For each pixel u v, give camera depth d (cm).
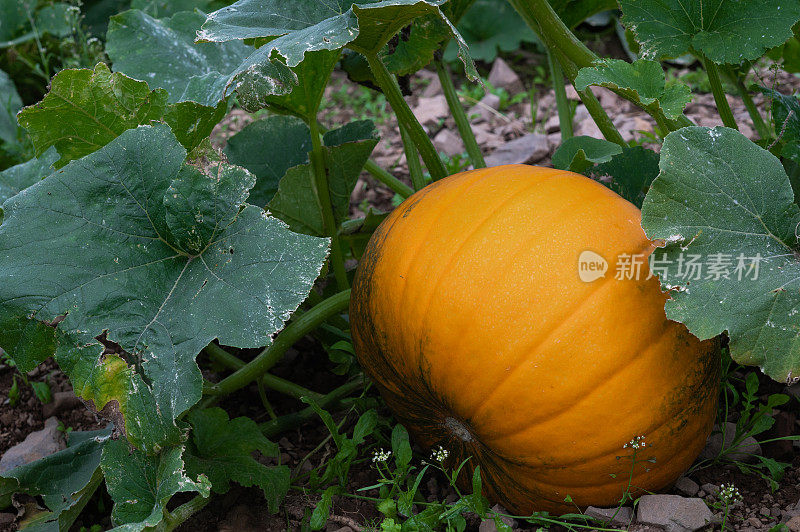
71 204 163
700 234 149
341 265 187
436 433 166
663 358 152
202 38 163
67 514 166
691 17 171
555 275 152
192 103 171
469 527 166
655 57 172
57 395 192
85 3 307
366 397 185
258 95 161
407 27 187
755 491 165
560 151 174
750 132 244
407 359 158
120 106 172
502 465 159
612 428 152
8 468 179
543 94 303
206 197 163
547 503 160
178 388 156
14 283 159
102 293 160
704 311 148
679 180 150
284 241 159
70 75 168
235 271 159
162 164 164
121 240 163
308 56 173
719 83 178
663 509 157
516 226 155
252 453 180
